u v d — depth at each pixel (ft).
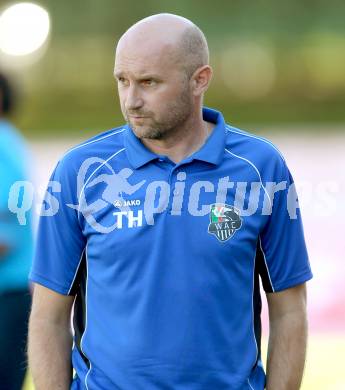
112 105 367.04
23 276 53.88
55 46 383.04
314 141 258.78
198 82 35.99
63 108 361.51
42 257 36.81
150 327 34.83
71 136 293.64
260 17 378.73
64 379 36.52
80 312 36.88
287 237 36.91
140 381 34.78
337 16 375.25
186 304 34.88
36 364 36.40
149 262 35.09
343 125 317.22
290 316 37.09
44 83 378.73
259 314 37.17
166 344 34.78
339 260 104.37
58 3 379.55
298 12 377.30
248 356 35.81
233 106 372.17
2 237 52.70
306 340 37.35
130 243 35.19
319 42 385.50
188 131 36.58
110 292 35.37
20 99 59.36
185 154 36.68
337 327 83.25
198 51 35.55
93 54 386.93
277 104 374.43
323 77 387.14
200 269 35.09
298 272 37.09
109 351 35.14
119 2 375.66
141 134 35.19
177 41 34.78
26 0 361.30
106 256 35.47
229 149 37.06
